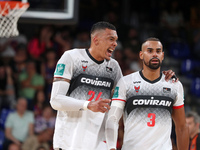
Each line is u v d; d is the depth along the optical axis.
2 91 14.46
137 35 18.44
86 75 6.82
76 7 9.84
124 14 18.98
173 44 19.02
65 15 9.79
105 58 6.87
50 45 15.80
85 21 18.06
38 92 14.11
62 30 16.27
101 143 6.80
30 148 13.12
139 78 6.99
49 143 13.32
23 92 14.52
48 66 15.19
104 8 18.59
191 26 19.88
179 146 7.33
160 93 6.89
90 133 6.72
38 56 15.45
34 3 9.69
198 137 9.84
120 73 7.21
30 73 14.75
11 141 13.16
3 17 9.12
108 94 6.98
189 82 17.77
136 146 6.78
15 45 15.40
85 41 16.73
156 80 6.97
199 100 17.00
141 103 6.86
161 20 19.58
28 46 15.51
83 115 6.73
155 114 6.84
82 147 6.64
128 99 6.93
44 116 13.70
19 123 13.33
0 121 13.84
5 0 9.34
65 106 6.49
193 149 9.89
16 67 14.97
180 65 18.39
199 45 19.17
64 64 6.72
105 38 6.75
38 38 15.67
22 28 15.95
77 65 6.80
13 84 14.59
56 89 6.62
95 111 6.32
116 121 6.86
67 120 6.75
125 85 6.93
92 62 6.87
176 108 7.09
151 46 6.88
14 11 9.11
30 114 13.59
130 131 6.89
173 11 19.80
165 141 6.81
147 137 6.78
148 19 19.66
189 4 20.17
